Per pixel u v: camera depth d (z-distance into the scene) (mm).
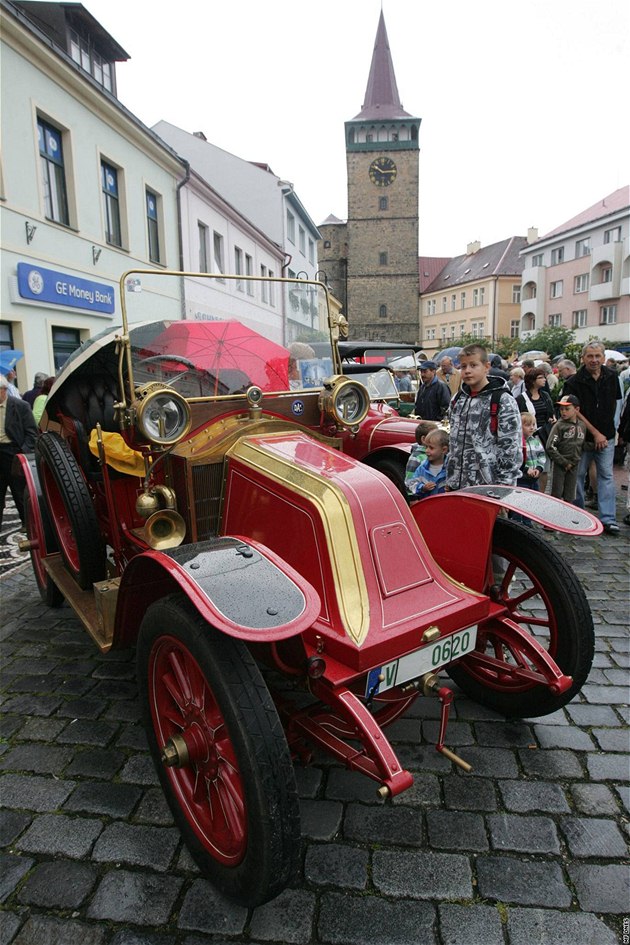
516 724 2719
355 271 54375
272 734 1646
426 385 7250
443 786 2330
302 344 3414
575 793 2285
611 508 5758
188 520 2645
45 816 2225
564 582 2492
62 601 4195
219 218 17188
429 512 2754
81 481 3209
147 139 13250
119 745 2633
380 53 56281
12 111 9438
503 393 3318
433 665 2168
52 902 1868
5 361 7926
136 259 13461
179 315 3018
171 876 1960
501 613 2422
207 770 1897
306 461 2471
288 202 25797
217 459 2652
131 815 2229
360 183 53406
